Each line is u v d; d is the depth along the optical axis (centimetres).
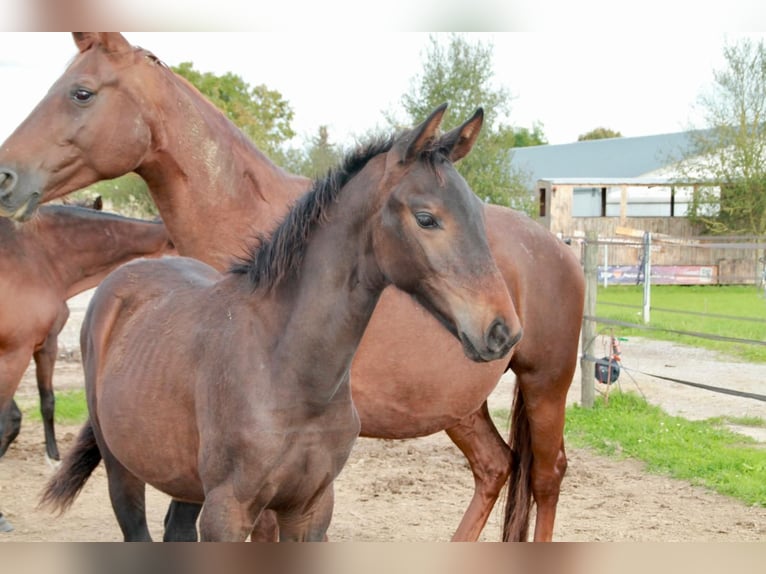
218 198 370
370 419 378
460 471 638
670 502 557
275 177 389
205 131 367
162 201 375
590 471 629
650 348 1230
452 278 244
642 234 2014
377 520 520
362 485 597
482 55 1931
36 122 344
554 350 411
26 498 562
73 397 854
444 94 1919
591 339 844
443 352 374
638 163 3459
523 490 430
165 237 629
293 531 288
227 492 265
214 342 279
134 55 354
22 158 338
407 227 248
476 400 392
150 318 323
